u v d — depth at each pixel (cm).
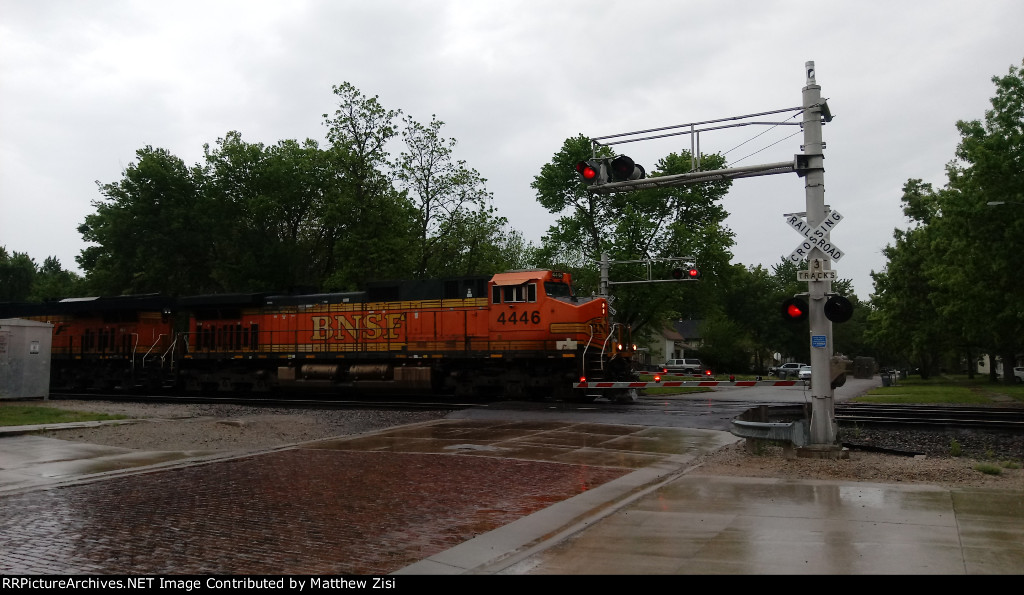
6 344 2298
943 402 2634
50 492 950
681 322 10538
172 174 4194
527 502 879
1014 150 2800
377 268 3772
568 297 2625
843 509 783
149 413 1922
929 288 4956
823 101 1224
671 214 4012
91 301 3384
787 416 1611
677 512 782
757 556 603
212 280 4388
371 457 1264
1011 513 753
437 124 4078
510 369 2611
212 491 959
